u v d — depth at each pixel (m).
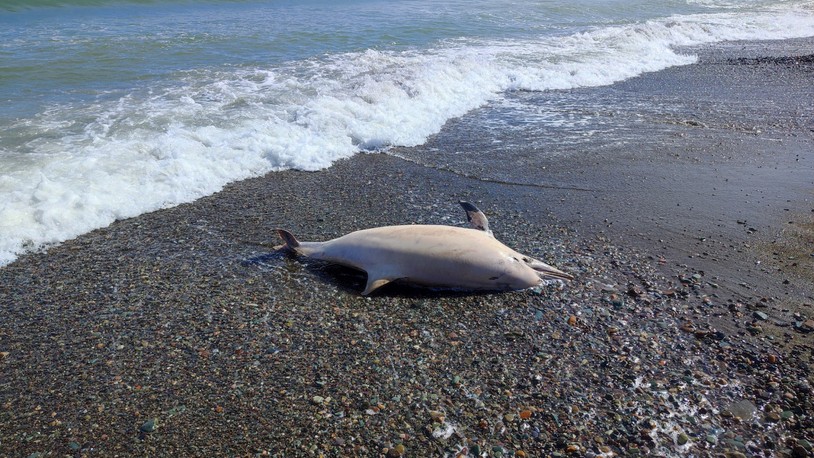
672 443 3.69
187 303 5.14
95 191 6.88
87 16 19.02
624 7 26.50
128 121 9.08
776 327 4.84
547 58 15.28
